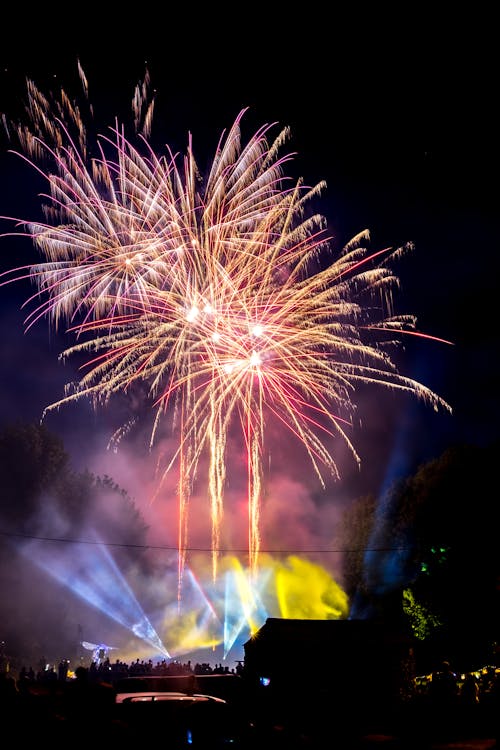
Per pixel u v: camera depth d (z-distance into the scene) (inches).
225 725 525.0
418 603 1571.1
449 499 1632.6
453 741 722.2
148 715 518.3
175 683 842.8
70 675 1510.8
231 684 906.1
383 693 1229.1
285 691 1062.4
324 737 733.3
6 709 490.3
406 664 1264.8
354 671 1248.8
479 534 1552.7
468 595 1510.8
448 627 1520.7
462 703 811.4
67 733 477.1
